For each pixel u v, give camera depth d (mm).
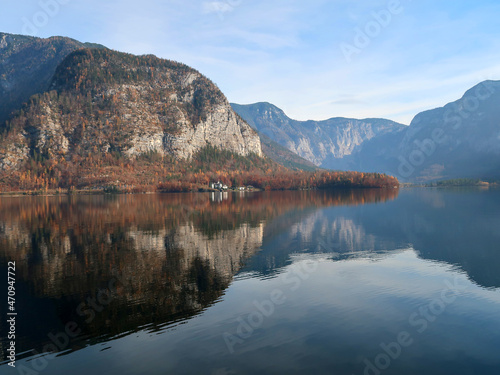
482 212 120500
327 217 113375
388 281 44125
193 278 46688
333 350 26906
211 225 97125
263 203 173250
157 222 104188
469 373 23797
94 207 159750
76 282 45781
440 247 65625
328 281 44406
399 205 152875
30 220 111500
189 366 25062
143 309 36000
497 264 52375
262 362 25375
